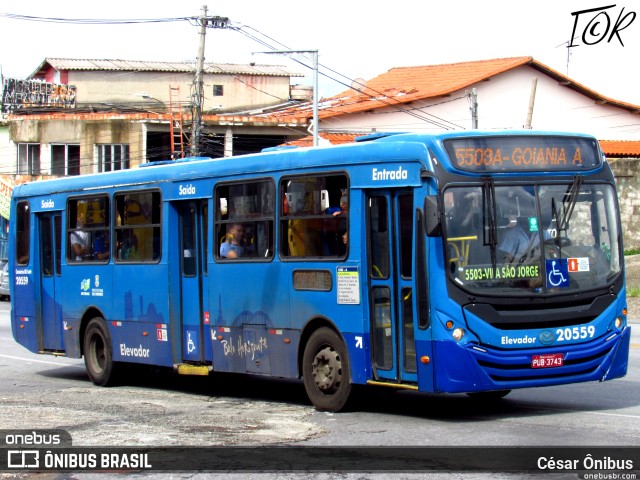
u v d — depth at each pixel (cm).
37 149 4853
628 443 931
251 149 4769
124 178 1569
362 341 1127
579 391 1320
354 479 811
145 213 1517
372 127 5100
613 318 1105
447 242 1041
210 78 6047
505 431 1012
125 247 1565
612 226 1127
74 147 4806
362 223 1131
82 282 1667
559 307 1075
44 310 1783
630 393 1291
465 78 5244
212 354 1384
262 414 1193
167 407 1292
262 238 1288
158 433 1052
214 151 4697
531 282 1064
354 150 1147
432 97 5075
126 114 4691
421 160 1062
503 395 1264
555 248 1082
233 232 1343
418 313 1061
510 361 1047
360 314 1130
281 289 1249
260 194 1292
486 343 1039
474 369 1034
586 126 5512
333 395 1177
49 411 1250
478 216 1056
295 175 1234
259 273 1287
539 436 977
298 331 1221
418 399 1295
